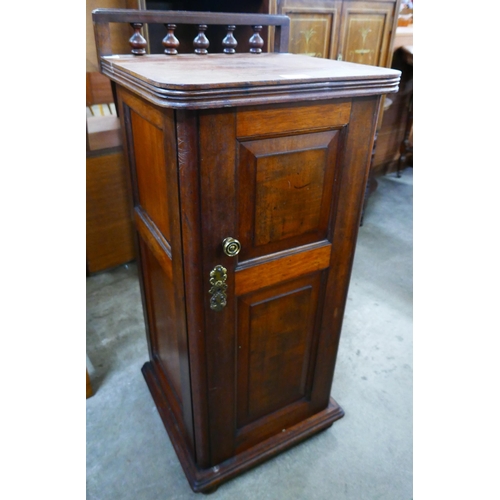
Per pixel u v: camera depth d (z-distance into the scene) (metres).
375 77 0.69
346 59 1.79
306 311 0.97
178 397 1.14
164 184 0.76
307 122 0.70
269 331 0.93
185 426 1.07
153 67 0.73
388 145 3.18
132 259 2.05
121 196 1.87
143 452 1.18
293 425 1.18
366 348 1.58
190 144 0.62
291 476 1.13
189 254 0.72
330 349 1.08
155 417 1.28
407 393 1.39
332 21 1.64
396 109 3.02
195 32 1.61
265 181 0.72
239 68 0.74
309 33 1.60
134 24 0.90
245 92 0.59
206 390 0.91
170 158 0.65
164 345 1.15
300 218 0.81
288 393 1.10
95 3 1.52
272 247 0.81
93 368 1.45
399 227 2.54
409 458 1.18
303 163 0.74
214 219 0.70
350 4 1.67
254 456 1.11
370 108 0.75
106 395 1.35
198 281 0.75
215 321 0.82
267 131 0.67
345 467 1.15
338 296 0.99
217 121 0.62
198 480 1.05
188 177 0.64
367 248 2.30
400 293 1.92
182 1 1.57
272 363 1.00
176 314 0.86
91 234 1.86
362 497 1.08
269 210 0.76
